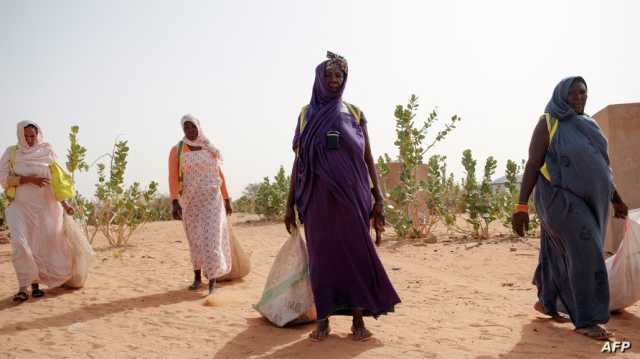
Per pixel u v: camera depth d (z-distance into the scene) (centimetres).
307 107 395
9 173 552
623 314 434
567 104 389
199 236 566
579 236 363
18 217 545
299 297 421
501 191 1116
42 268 562
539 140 388
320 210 370
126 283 629
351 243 367
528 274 633
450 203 1117
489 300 498
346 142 370
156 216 1953
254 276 671
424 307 479
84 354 365
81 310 494
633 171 701
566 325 402
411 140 1075
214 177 573
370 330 407
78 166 959
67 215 588
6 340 401
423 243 970
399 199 1063
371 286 373
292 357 344
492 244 904
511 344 360
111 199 1040
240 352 359
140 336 406
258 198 1697
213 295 525
